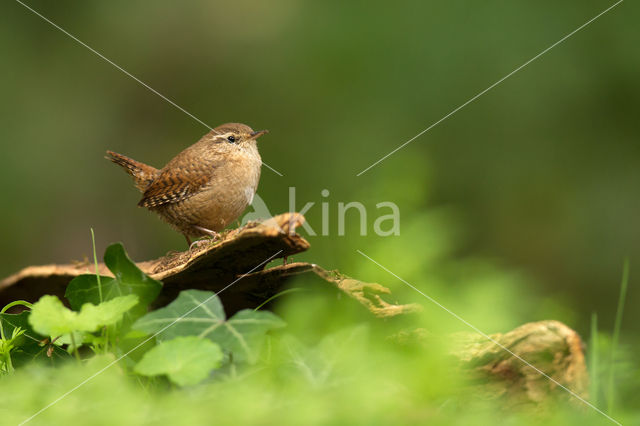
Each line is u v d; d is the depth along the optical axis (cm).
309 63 1440
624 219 1270
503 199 1311
